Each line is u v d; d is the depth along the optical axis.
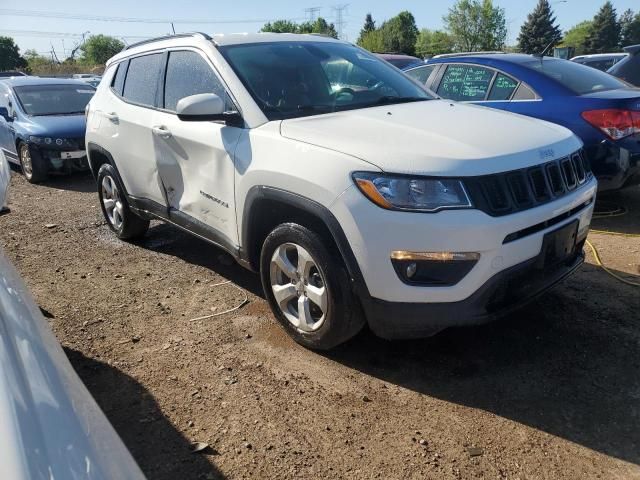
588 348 3.22
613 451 2.45
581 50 82.69
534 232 2.81
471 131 3.04
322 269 2.97
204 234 3.93
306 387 2.97
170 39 4.42
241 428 2.67
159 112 4.27
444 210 2.60
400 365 3.14
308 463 2.43
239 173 3.35
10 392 1.11
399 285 2.69
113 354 3.37
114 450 1.23
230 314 3.82
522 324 3.50
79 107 9.84
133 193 4.80
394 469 2.38
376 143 2.85
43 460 1.01
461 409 2.75
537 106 5.62
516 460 2.41
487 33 71.25
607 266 4.37
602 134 5.18
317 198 2.85
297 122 3.28
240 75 3.62
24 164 8.98
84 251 5.29
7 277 1.72
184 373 3.14
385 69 4.34
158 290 4.29
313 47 4.17
